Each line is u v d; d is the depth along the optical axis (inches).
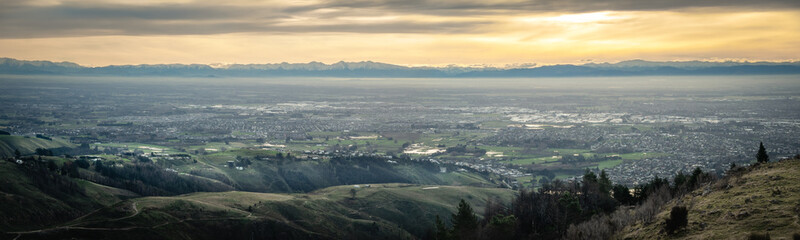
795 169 5300.2
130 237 7696.9
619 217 5738.2
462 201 6909.5
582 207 7436.0
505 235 6771.7
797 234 3595.0
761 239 3742.6
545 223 7012.8
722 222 4306.1
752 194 4746.6
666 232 4507.9
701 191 5639.8
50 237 7578.7
